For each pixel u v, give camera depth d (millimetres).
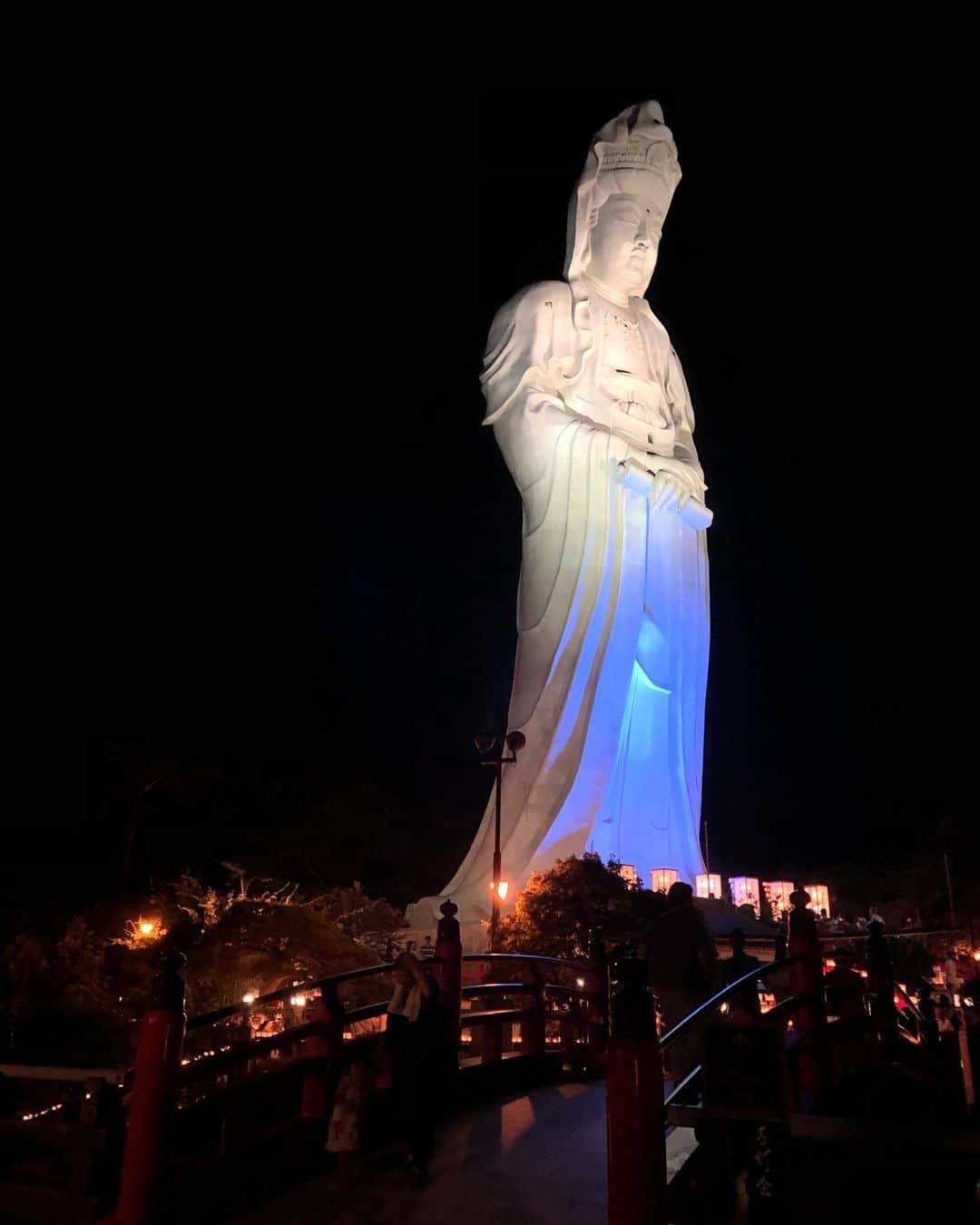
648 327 36875
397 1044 10039
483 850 31172
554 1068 15195
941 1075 11812
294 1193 9484
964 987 13094
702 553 35906
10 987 21984
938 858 42406
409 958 10352
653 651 33562
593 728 31266
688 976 11805
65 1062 17172
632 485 33688
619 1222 6984
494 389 34844
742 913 30750
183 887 30797
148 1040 8461
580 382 34719
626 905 25062
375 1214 8953
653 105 38250
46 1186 8719
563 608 32344
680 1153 10258
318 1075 10562
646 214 37156
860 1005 13812
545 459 33469
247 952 21734
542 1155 10727
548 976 22500
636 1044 7309
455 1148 11023
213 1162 9008
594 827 30984
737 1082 8148
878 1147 8422
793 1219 8195
